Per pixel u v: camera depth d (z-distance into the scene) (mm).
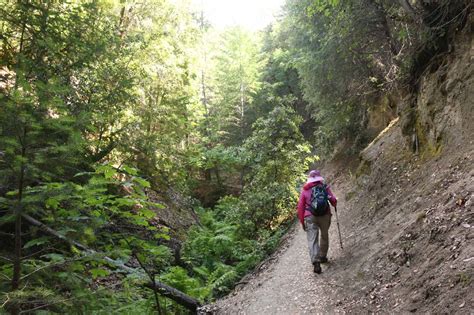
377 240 6277
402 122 8945
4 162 2920
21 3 6109
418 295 3799
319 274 6461
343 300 5074
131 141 9445
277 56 27562
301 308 5570
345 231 8500
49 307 3188
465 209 4434
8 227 5465
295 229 11164
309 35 13641
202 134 22281
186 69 13547
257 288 7613
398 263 4785
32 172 3068
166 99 11680
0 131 2824
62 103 3326
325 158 18156
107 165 3912
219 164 21453
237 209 12688
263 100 28219
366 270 5418
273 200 12195
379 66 11961
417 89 8750
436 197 5578
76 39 6988
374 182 9430
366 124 15375
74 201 3594
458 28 7254
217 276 9625
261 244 10836
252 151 14164
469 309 3018
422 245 4613
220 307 7453
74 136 3266
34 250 5316
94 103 8172
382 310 4109
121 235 4637
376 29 9867
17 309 2855
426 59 8414
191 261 10664
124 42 10250
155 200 12984
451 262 3779
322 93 13969
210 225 15086
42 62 6645
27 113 2895
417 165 7688
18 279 2990
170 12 12922
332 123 14758
